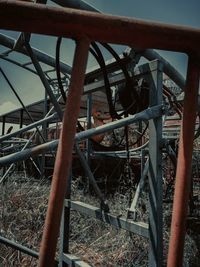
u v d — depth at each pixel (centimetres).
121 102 232
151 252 172
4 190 467
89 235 362
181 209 70
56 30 68
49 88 187
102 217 208
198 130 278
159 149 178
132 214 193
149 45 73
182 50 74
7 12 64
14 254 311
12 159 151
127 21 69
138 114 173
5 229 377
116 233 349
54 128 803
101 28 68
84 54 69
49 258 65
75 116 68
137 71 196
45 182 605
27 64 258
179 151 74
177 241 70
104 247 327
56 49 172
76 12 67
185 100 74
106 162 671
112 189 603
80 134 167
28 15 65
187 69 75
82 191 519
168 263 70
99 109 787
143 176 217
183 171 72
